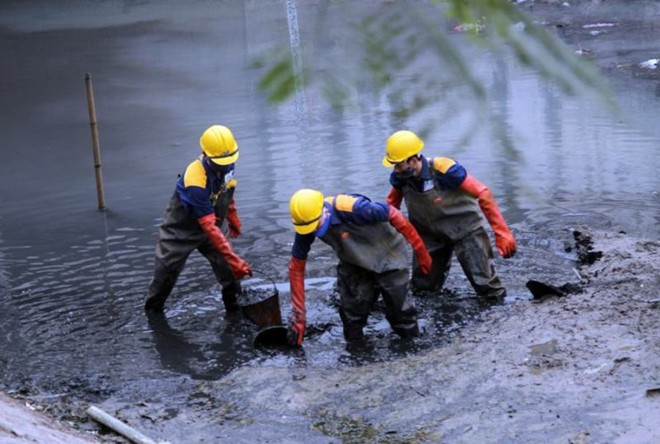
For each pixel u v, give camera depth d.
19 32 44.25
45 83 32.72
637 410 9.02
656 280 13.03
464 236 13.38
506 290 13.77
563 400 9.48
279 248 16.14
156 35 40.53
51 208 19.19
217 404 10.71
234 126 24.23
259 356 12.32
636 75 24.95
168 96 28.81
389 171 19.47
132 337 13.16
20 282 15.30
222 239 13.07
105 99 29.42
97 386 11.53
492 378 10.29
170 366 12.16
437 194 13.26
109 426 10.07
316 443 9.43
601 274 13.75
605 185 17.78
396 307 12.33
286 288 14.50
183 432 10.02
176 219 13.54
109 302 14.41
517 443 8.80
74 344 12.98
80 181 21.03
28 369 12.20
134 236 17.30
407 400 10.12
